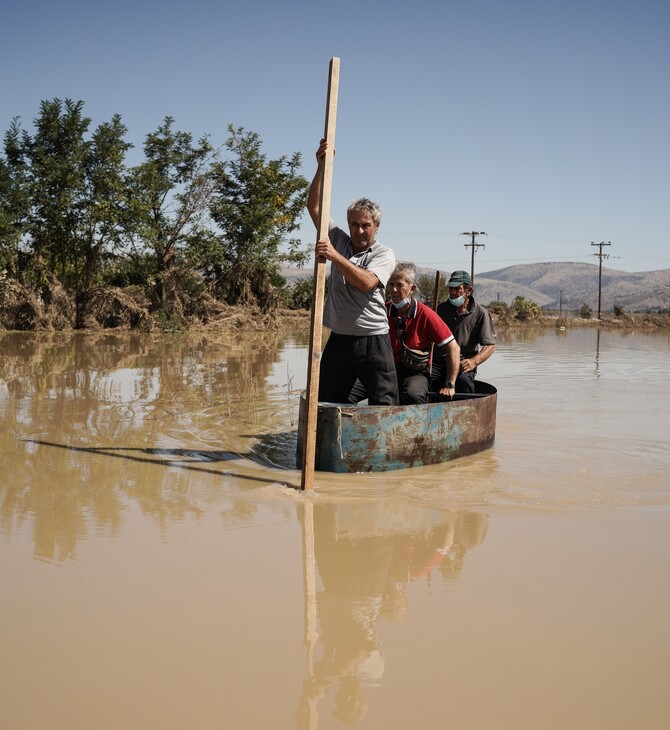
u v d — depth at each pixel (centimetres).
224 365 1480
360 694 249
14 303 2811
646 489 529
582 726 232
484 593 337
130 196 3153
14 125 3034
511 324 4997
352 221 596
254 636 291
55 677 259
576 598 331
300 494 507
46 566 363
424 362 679
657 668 269
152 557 378
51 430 728
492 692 251
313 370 513
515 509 479
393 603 324
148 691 250
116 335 2672
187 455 631
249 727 230
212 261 3406
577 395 1074
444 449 618
